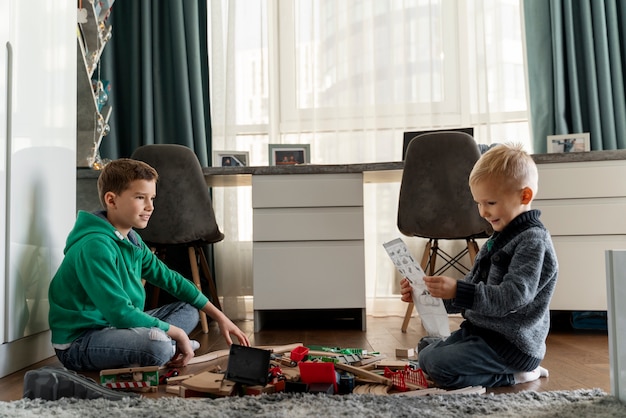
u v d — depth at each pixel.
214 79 3.28
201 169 2.58
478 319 1.35
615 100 2.97
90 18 2.54
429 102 3.21
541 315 1.34
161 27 3.27
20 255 1.63
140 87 3.25
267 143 3.28
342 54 3.25
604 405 1.07
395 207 3.16
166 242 2.54
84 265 1.56
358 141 3.21
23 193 1.65
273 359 1.48
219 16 3.29
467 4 3.23
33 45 1.71
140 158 2.51
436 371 1.32
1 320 1.53
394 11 3.24
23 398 1.16
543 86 3.04
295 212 2.62
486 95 3.14
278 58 3.35
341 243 2.60
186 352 1.59
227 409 1.05
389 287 3.16
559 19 3.01
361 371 1.35
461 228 2.45
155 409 1.06
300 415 1.01
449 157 2.43
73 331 1.57
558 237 2.48
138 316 1.53
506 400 1.12
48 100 1.81
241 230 3.20
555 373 1.51
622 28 3.01
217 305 2.79
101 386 1.23
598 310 2.45
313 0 3.29
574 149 2.90
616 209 2.45
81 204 2.52
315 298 2.59
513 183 1.35
